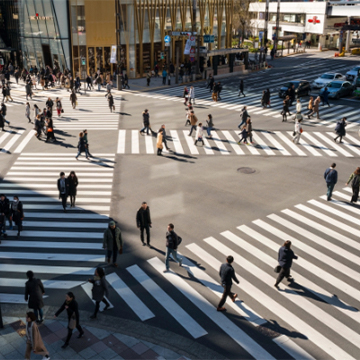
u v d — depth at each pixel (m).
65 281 12.51
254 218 16.38
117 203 17.75
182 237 14.92
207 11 58.78
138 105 36.84
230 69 54.47
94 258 13.72
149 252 14.09
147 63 53.28
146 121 27.38
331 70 56.62
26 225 15.91
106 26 48.44
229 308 11.30
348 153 24.56
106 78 44.31
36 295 10.51
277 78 51.16
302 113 33.94
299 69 58.31
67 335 10.12
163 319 10.87
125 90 43.88
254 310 11.22
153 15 51.75
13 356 9.65
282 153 24.41
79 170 21.55
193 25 51.72
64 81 44.91
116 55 43.28
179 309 11.25
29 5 48.69
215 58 51.97
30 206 17.50
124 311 11.18
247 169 21.75
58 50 48.25
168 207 17.30
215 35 61.38
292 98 36.16
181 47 57.25
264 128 29.53
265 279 12.57
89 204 17.67
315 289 12.13
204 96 40.62
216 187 19.39
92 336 10.27
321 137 27.66
